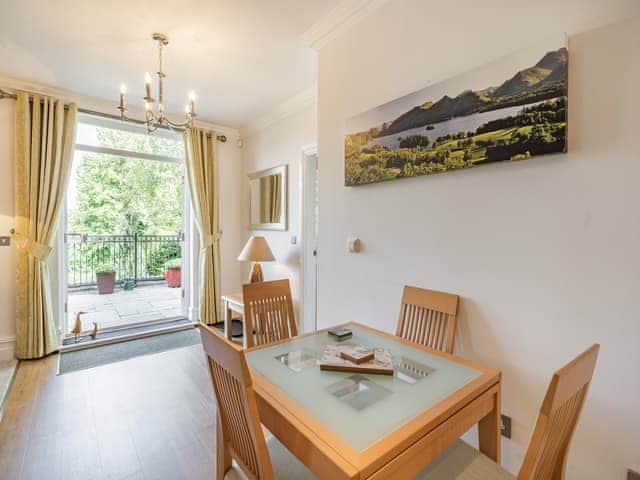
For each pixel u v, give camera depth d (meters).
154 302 4.89
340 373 1.29
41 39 2.41
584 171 1.28
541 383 1.41
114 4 2.03
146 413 2.25
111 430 2.06
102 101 3.55
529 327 1.45
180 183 4.38
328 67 2.43
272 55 2.66
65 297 3.54
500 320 1.54
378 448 0.85
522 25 1.43
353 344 1.60
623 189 1.19
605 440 1.26
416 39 1.86
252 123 4.31
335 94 2.38
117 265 4.48
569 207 1.32
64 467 1.74
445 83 1.68
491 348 1.57
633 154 1.17
